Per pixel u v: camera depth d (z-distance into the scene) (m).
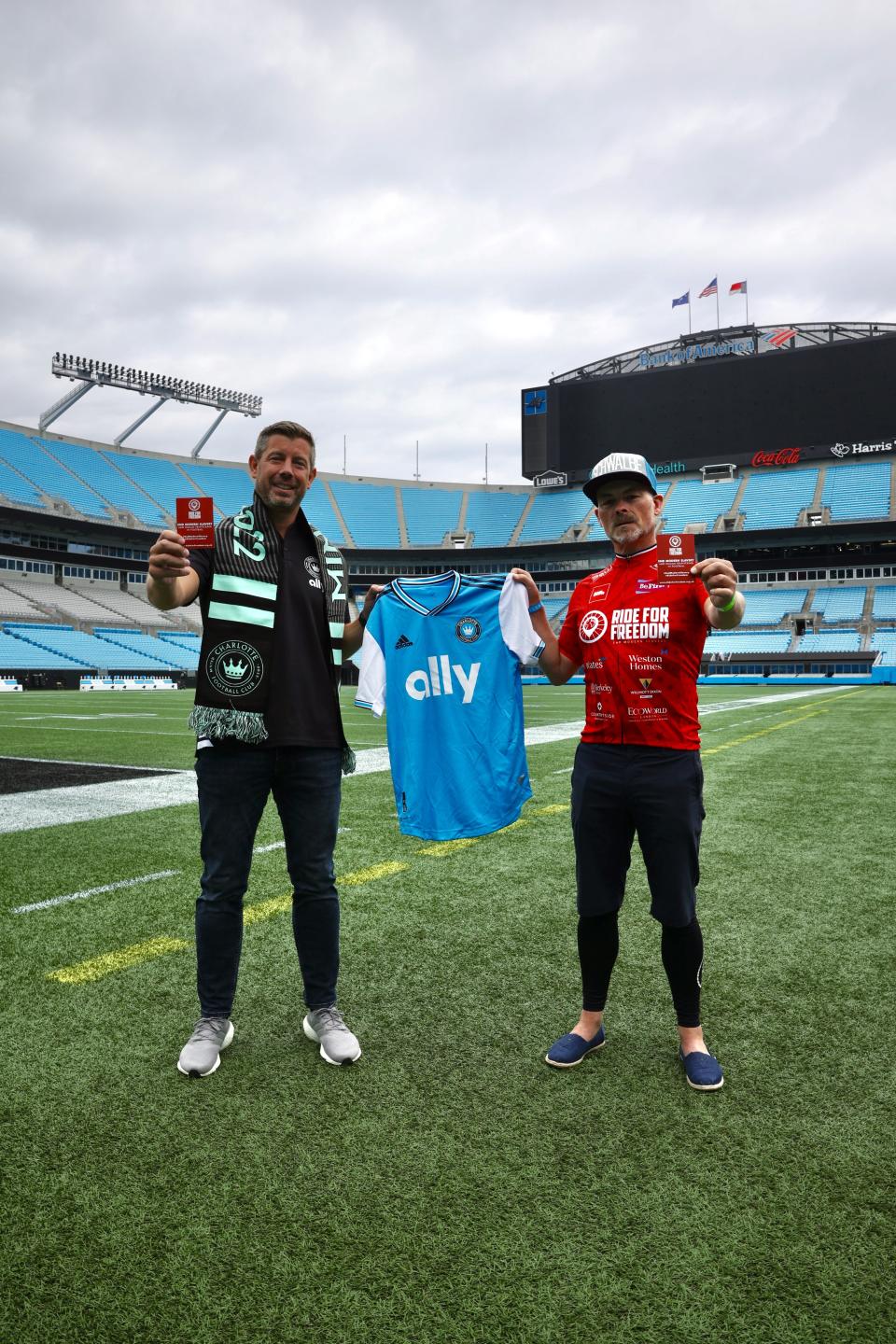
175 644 44.78
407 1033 2.56
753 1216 1.64
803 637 44.09
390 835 5.60
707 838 5.50
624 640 2.32
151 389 53.75
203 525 2.23
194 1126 1.99
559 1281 1.46
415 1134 1.96
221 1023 2.40
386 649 3.18
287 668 2.40
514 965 3.18
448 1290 1.44
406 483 61.44
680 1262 1.51
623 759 2.34
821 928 3.63
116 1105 2.09
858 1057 2.38
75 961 3.15
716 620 2.22
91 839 5.39
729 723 15.56
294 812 2.48
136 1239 1.58
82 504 46.44
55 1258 1.52
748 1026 2.61
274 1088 2.19
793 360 44.53
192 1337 1.34
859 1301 1.41
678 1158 1.85
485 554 55.34
